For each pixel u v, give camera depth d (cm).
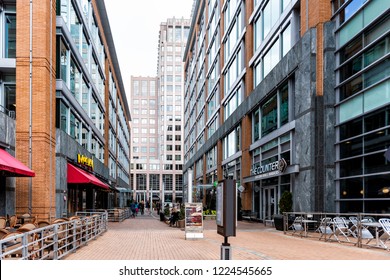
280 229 2089
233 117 3609
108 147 4444
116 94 5706
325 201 1853
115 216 3191
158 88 14050
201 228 1602
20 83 1842
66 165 2222
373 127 1587
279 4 2495
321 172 1875
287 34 2369
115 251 1193
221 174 4262
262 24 2891
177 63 13562
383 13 1524
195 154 6366
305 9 2091
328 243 1445
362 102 1672
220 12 4362
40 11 1867
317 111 1912
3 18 1917
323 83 1923
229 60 3838
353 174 1725
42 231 854
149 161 13025
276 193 2570
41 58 1855
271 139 2556
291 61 2202
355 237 1461
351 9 1780
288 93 2303
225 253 807
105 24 3938
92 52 3306
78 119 2667
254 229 2228
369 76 1631
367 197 1603
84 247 1277
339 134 1861
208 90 5197
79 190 2917
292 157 2205
